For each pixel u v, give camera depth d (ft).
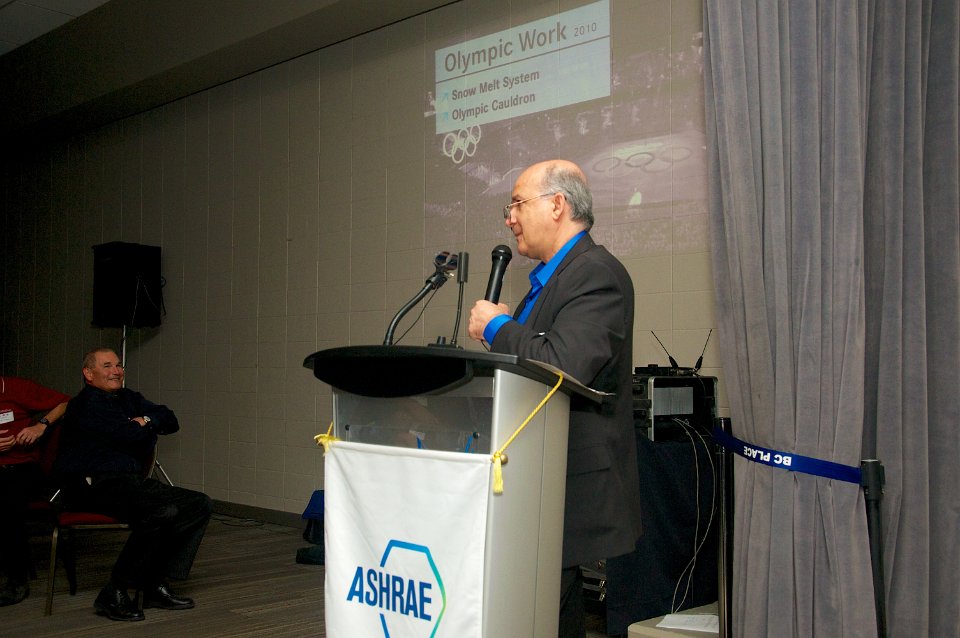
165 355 22.07
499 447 4.38
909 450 6.95
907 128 7.14
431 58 16.43
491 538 4.32
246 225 20.15
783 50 7.22
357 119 17.80
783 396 6.99
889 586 6.93
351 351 4.75
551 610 4.81
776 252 7.09
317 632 10.41
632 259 13.21
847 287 6.79
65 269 25.46
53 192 26.09
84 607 11.64
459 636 4.32
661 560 9.84
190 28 19.20
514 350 5.34
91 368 12.39
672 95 12.88
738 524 7.40
